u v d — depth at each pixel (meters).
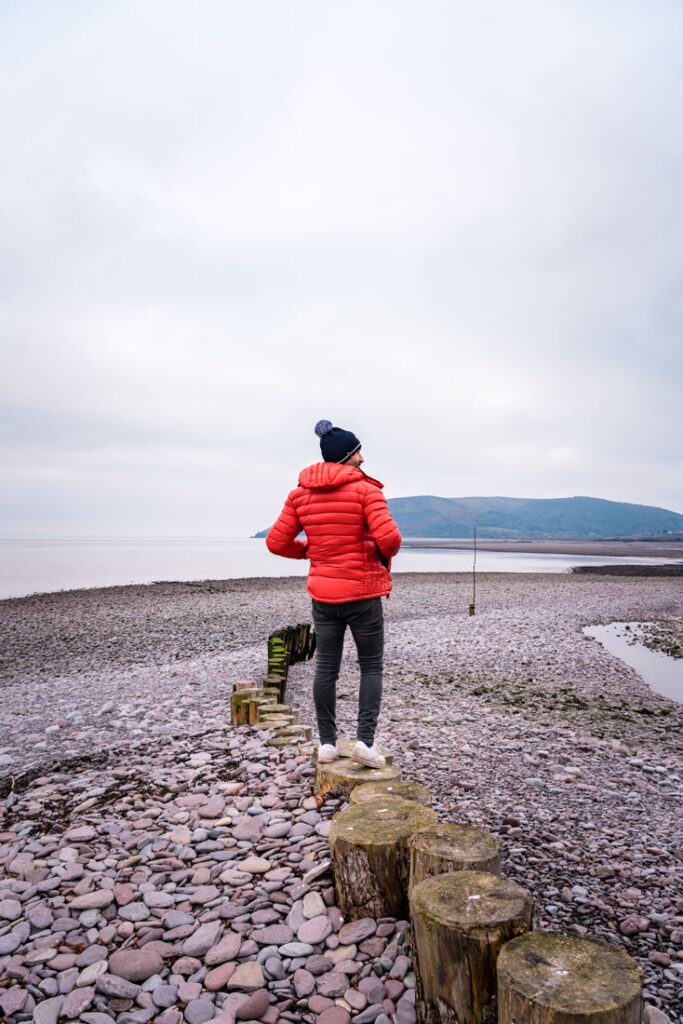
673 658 14.34
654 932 3.18
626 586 35.62
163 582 38.50
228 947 2.82
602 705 9.52
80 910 3.21
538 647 14.52
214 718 7.60
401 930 2.90
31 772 5.75
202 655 13.43
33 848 3.93
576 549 162.62
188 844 3.92
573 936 2.09
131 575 46.72
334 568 4.10
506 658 13.16
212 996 2.54
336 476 4.05
